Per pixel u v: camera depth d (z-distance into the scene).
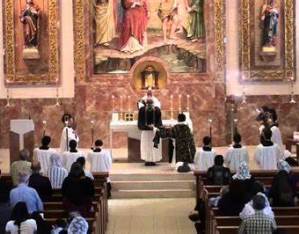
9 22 27.12
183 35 27.30
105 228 16.67
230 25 27.44
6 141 27.45
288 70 27.47
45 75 27.38
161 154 23.14
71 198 13.62
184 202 20.03
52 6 27.11
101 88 27.00
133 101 27.06
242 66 27.42
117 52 27.20
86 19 26.86
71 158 19.95
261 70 27.47
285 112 27.50
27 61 27.33
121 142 27.02
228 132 27.17
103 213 15.90
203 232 15.98
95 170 20.77
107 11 27.12
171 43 27.28
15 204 11.79
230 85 27.45
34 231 10.91
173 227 16.98
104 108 27.06
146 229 16.83
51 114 27.34
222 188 14.70
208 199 14.78
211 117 27.05
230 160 19.89
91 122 26.89
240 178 13.37
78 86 27.00
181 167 21.44
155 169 22.12
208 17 27.08
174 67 27.25
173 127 21.58
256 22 27.31
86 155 23.97
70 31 27.45
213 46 27.05
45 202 14.59
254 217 11.10
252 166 22.88
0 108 27.39
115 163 23.59
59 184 16.48
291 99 27.41
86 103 27.02
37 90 27.45
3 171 22.56
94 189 14.88
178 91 27.08
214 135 27.08
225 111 27.12
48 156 20.14
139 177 21.19
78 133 27.02
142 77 27.17
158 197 20.72
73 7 26.84
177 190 20.75
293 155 24.69
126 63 27.23
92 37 27.08
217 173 16.62
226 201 13.30
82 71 27.00
